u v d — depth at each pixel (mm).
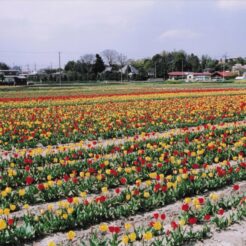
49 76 136500
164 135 16719
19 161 12547
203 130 17766
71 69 164000
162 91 52875
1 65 188750
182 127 20078
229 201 8641
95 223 7844
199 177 10031
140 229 7160
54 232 7492
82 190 9773
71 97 43094
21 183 10711
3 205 8758
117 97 42188
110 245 6484
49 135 16781
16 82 107688
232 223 7676
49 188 9625
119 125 19953
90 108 29172
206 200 8898
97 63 157250
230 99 33844
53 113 26359
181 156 12672
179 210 8484
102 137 17734
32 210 8836
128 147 14156
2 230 7164
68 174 11312
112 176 10727
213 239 7023
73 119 23000
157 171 11000
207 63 190875
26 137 16984
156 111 25156
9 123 20703
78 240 7156
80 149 13805
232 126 18922
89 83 112312
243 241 6953
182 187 9195
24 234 7148
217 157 12164
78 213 7797
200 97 38750
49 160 12938
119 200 8750
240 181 10539
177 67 172750
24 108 31156
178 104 29812
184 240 6910
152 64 170250
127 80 140250
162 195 9031
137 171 10656
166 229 7445
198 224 7668
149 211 8453
